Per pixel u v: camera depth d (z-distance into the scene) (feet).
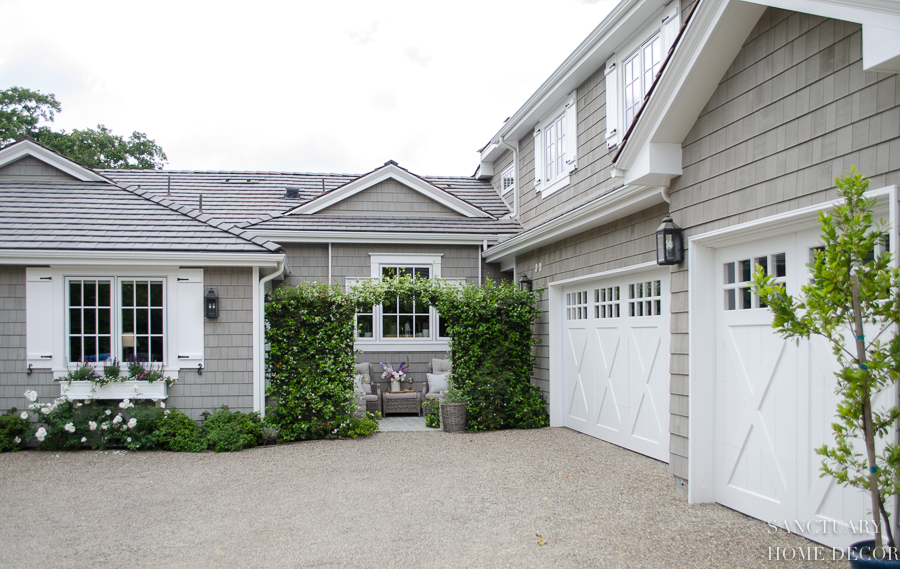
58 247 28.55
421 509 18.98
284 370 30.58
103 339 29.58
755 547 14.87
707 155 18.37
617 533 16.31
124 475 23.75
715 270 18.89
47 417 28.09
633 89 28.50
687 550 14.90
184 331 29.91
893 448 10.78
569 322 33.17
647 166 19.52
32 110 97.66
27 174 36.60
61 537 16.78
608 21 28.40
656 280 24.67
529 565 14.39
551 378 34.17
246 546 15.97
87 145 97.25
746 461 17.51
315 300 31.27
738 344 17.87
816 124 14.37
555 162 37.96
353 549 15.66
